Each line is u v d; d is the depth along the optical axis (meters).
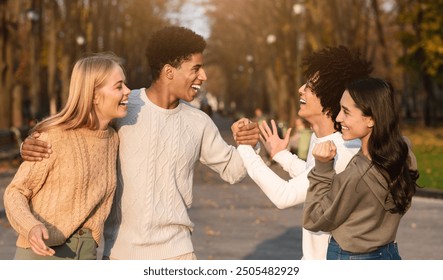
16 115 68.44
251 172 6.45
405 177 5.68
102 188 6.36
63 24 79.12
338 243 5.78
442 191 25.14
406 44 75.38
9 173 37.56
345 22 65.25
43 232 5.79
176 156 6.98
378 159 5.61
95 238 6.38
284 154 6.79
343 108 5.81
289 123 81.06
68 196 6.18
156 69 7.00
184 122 7.09
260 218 20.39
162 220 6.85
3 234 17.58
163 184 6.92
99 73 6.30
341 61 6.53
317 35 67.56
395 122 5.68
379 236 5.73
